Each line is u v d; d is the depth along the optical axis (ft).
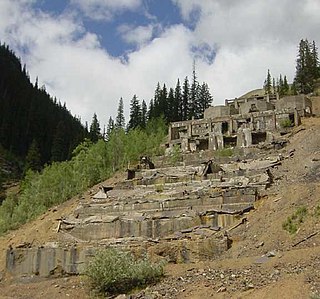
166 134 271.69
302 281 65.26
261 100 258.16
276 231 97.86
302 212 100.01
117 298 79.10
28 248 117.50
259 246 95.04
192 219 113.39
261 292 66.59
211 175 144.46
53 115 523.70
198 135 212.02
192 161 172.45
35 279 111.14
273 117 198.39
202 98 383.24
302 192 112.06
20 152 421.18
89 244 116.16
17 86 552.41
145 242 108.47
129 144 215.31
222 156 174.70
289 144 169.68
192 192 128.36
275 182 129.59
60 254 110.83
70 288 96.53
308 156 146.41
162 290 77.15
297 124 195.42
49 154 421.59
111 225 122.31
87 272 89.97
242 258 89.20
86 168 196.75
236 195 118.83
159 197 132.67
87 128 478.18
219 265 86.74
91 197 154.51
